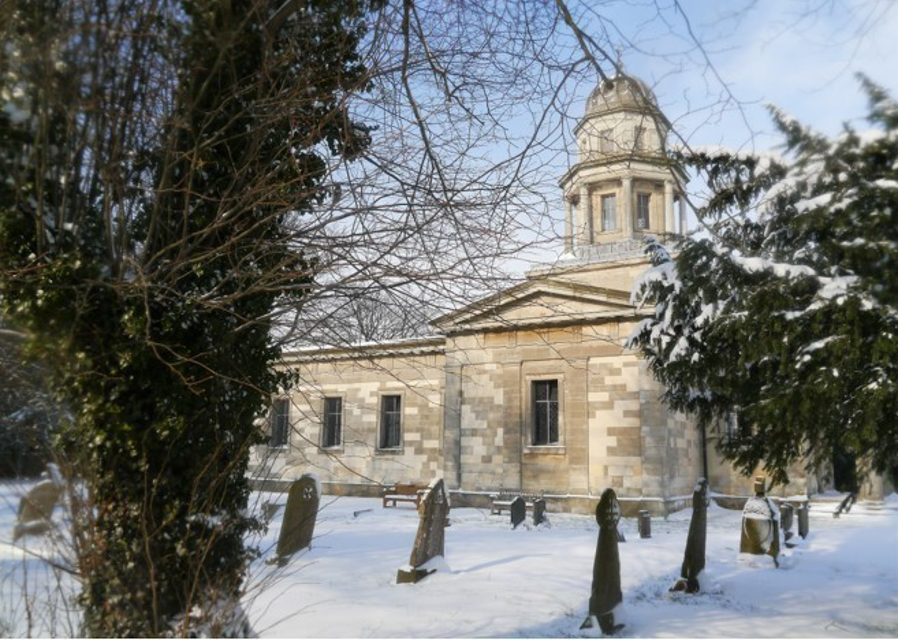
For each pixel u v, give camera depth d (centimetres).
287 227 534
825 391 695
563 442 2580
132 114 432
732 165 870
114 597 452
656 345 994
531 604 898
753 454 889
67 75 404
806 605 923
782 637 764
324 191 522
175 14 435
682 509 2506
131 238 487
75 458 471
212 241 496
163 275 473
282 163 482
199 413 485
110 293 467
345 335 660
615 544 834
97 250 476
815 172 770
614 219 2958
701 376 916
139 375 466
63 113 423
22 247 459
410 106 562
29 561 583
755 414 777
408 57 527
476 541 1513
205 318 494
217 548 497
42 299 443
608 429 2486
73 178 462
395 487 2661
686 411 1069
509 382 2717
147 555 434
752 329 768
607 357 2525
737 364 826
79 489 467
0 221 453
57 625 510
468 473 2750
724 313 828
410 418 3038
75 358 458
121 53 431
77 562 465
